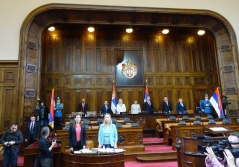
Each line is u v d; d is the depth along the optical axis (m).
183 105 9.07
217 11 9.41
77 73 10.32
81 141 4.28
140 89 10.62
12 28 8.05
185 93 10.92
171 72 11.05
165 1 9.03
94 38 10.81
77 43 10.62
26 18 8.07
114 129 4.41
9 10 8.17
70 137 4.30
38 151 4.54
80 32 10.71
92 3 8.52
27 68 7.92
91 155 3.66
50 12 8.48
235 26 9.44
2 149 5.21
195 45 11.59
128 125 6.77
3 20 8.06
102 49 10.75
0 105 7.52
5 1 8.23
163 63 11.09
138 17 9.07
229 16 9.48
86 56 10.56
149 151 6.14
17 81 7.68
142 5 8.81
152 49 11.16
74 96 10.09
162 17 9.19
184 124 6.80
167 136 7.00
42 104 7.63
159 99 10.64
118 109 9.06
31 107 7.84
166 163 5.53
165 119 8.23
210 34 10.18
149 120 8.36
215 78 10.86
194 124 6.69
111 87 10.42
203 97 11.04
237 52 9.18
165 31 10.23
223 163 2.16
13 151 4.80
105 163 3.62
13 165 4.78
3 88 7.66
